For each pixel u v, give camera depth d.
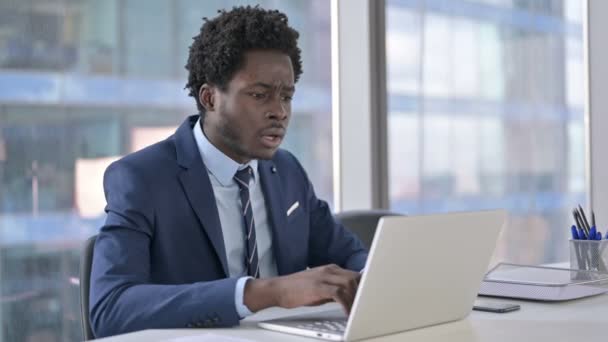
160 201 1.97
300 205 2.34
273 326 1.57
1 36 2.81
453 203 4.17
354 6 3.55
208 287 1.63
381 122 3.57
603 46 4.67
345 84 3.61
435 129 4.06
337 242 2.40
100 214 3.08
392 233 1.41
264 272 2.22
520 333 1.55
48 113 2.93
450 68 4.13
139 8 3.12
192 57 2.14
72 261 3.02
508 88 4.49
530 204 4.68
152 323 1.62
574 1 4.95
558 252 4.89
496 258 4.51
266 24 2.04
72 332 3.05
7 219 2.87
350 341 1.44
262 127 2.03
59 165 2.96
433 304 1.59
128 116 3.11
